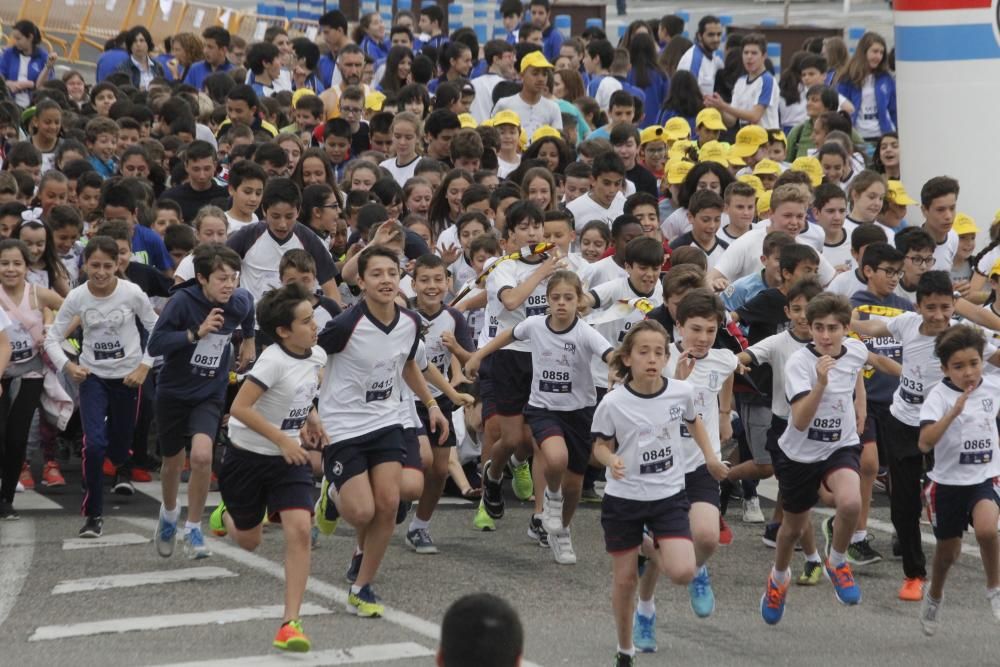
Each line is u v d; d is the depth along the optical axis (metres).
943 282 30.81
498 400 36.12
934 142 49.78
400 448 29.06
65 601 29.45
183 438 32.91
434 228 44.84
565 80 62.97
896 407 31.59
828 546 32.53
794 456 29.48
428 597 30.41
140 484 40.94
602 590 31.33
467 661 12.34
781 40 96.75
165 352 32.41
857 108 64.50
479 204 43.19
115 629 27.58
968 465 27.84
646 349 26.09
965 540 36.50
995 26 48.72
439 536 35.97
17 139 53.56
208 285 32.53
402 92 58.84
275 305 27.50
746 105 64.62
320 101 57.75
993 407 27.88
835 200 40.81
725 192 43.38
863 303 35.50
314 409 29.33
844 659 26.95
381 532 28.69
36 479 41.44
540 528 35.28
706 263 36.81
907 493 31.33
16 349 36.53
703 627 29.00
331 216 41.59
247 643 26.84
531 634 27.91
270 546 34.44
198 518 33.06
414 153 50.66
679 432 26.30
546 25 82.25
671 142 54.09
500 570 32.81
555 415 33.53
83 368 35.78
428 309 35.56
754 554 34.94
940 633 28.84
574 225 44.25
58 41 103.62
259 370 27.28
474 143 48.34
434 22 90.75
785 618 29.81
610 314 36.25
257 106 57.38
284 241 37.41
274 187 37.09
